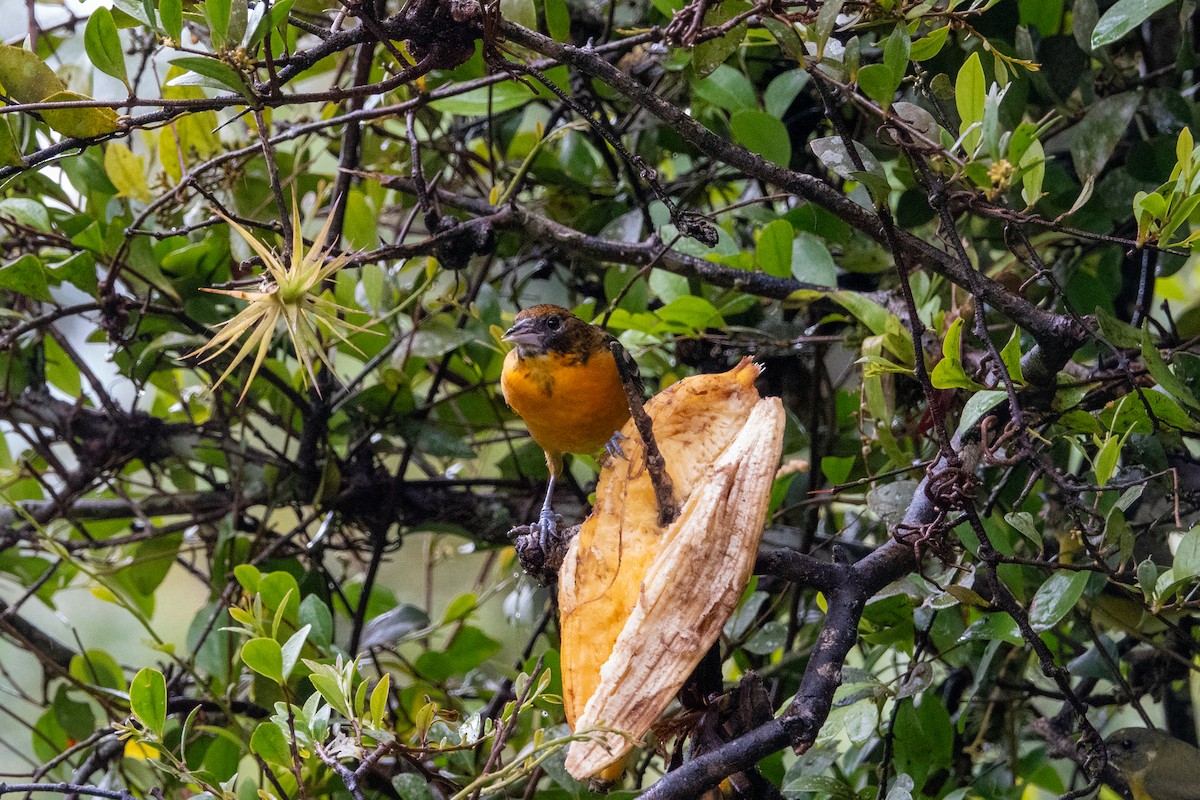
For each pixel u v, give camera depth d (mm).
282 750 5398
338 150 9070
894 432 7426
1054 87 7668
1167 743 6469
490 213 7332
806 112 8656
